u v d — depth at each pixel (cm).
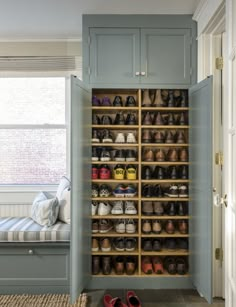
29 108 333
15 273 254
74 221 226
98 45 266
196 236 246
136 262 276
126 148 287
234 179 168
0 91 332
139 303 228
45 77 327
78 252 234
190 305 237
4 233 250
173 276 264
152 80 266
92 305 235
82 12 260
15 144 332
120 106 272
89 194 263
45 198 295
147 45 266
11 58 321
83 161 246
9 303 237
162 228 281
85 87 251
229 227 178
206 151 221
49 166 334
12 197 321
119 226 268
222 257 252
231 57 172
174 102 271
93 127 271
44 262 254
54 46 321
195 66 266
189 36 266
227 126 181
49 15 266
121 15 265
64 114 334
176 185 273
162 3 245
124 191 269
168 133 273
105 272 264
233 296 171
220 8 204
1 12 258
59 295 251
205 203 224
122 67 266
